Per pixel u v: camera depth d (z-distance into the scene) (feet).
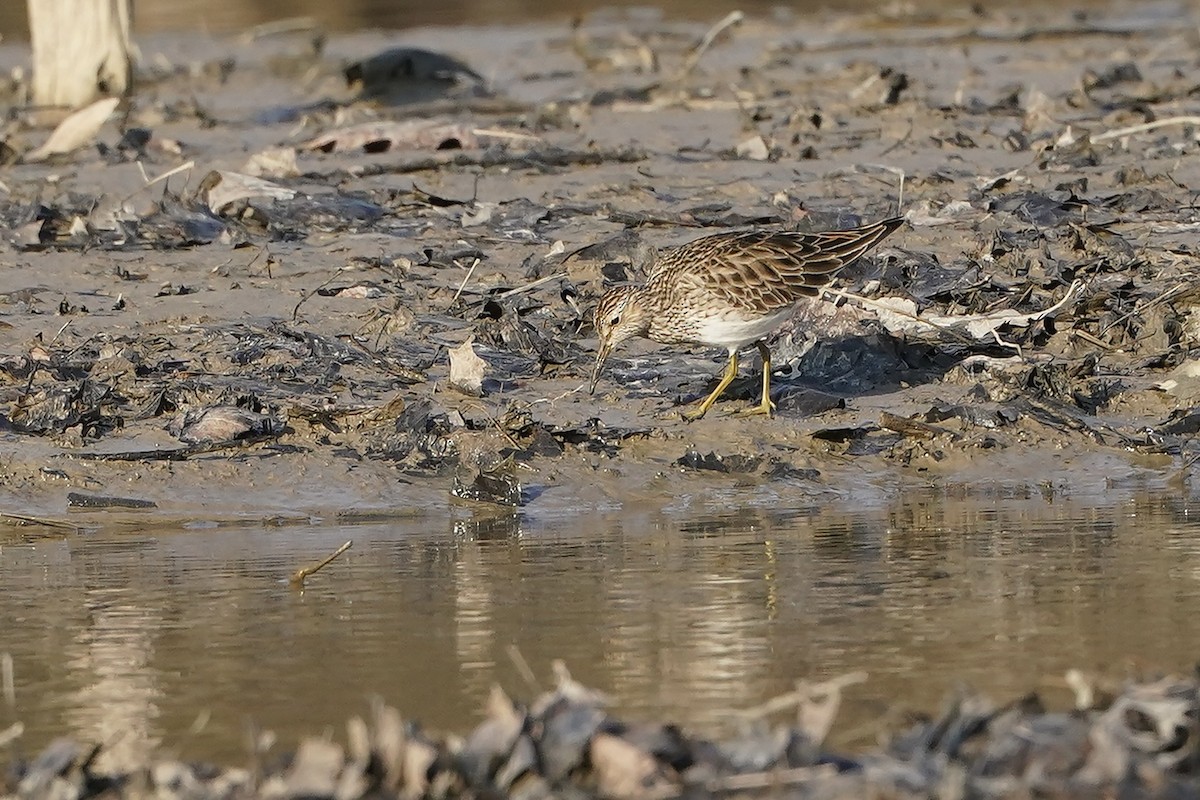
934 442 43.65
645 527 38.70
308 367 47.50
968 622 30.32
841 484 42.01
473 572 34.86
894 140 74.13
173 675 28.58
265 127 82.64
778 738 22.82
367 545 37.47
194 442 42.73
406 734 22.82
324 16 128.36
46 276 55.98
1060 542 36.35
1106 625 29.89
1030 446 43.62
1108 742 22.15
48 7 84.69
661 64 101.40
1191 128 73.56
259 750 24.09
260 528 39.29
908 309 50.11
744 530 38.11
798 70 96.84
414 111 85.97
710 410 45.24
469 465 41.81
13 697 27.66
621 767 22.22
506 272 55.83
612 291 46.21
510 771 22.13
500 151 73.10
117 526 39.42
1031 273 53.88
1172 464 43.01
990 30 114.32
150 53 110.93
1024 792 21.38
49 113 83.41
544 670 28.22
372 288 53.93
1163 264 54.44
